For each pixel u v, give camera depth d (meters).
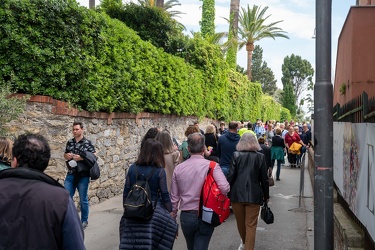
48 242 2.55
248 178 6.28
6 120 7.29
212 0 32.69
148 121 13.77
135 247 4.71
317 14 4.59
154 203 4.90
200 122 21.55
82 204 7.79
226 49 34.28
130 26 18.98
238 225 6.68
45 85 8.54
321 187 4.51
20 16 8.19
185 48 20.84
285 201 11.57
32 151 2.75
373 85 9.75
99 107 9.95
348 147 5.92
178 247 7.18
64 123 8.65
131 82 11.73
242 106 34.03
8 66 8.16
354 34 9.88
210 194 5.10
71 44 8.81
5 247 2.53
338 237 5.88
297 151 19.78
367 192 4.36
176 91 16.20
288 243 7.54
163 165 5.09
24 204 2.57
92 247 6.90
